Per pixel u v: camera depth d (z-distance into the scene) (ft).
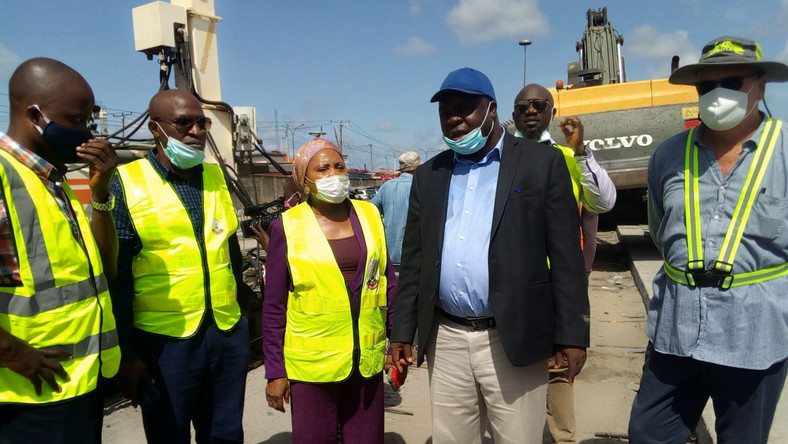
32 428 6.35
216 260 9.09
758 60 6.64
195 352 8.71
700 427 11.09
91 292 6.89
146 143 17.48
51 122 6.59
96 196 7.33
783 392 11.66
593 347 17.94
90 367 6.76
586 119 27.76
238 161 19.40
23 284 6.22
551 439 11.99
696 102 27.14
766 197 6.61
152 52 16.84
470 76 7.75
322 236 8.68
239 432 9.39
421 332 8.27
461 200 8.11
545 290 7.66
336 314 8.48
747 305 6.73
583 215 11.69
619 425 12.69
